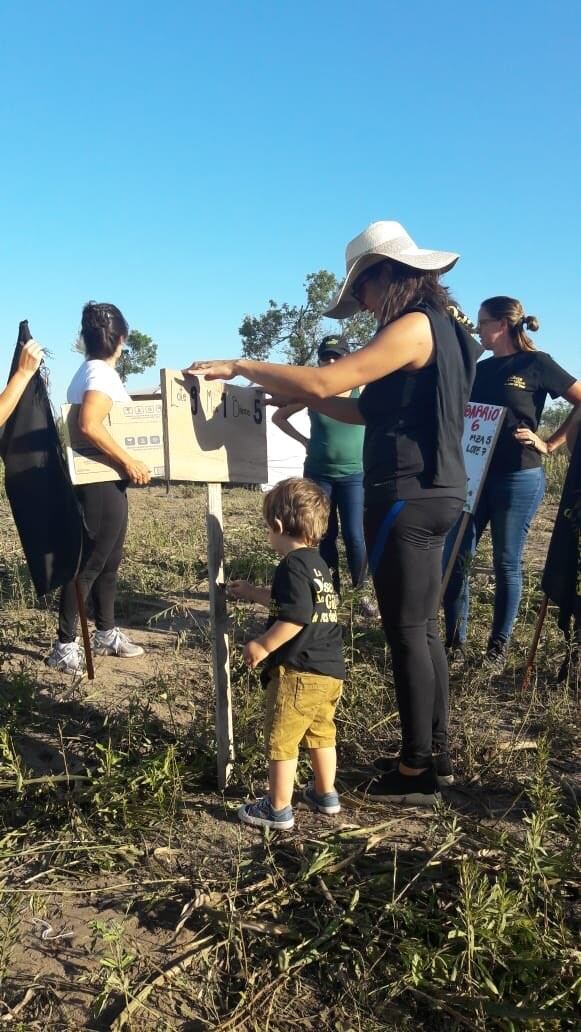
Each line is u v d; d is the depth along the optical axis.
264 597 3.12
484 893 2.39
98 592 4.75
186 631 5.34
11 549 7.60
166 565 7.28
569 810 3.21
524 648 5.05
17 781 3.15
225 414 3.16
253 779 3.36
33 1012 2.15
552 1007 2.12
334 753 3.12
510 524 4.59
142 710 3.78
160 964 2.31
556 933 2.35
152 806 3.05
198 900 2.56
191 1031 2.09
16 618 5.46
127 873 2.76
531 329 4.56
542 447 4.49
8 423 3.84
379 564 3.03
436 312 2.96
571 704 4.17
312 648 2.92
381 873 2.71
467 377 3.04
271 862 2.74
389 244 3.00
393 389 2.96
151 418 3.94
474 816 3.15
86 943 2.41
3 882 2.67
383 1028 2.11
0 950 2.29
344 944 2.34
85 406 3.77
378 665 4.70
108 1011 2.15
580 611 4.21
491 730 3.89
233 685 4.23
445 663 3.33
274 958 2.34
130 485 4.46
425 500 2.94
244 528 9.11
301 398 2.94
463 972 2.22
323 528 3.02
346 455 5.62
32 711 3.80
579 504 4.15
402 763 3.22
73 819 2.96
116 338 4.16
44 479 3.88
